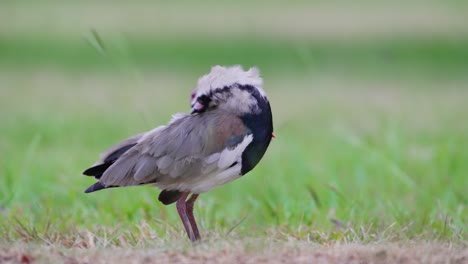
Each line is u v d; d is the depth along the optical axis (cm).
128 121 1853
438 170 1378
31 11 3597
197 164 885
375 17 3478
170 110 1853
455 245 876
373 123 1800
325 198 1186
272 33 3173
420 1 3853
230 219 1084
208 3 3850
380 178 1338
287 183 1303
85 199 1147
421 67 2695
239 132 890
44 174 1309
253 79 917
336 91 2286
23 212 1088
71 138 1688
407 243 882
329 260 795
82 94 2228
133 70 1684
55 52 2883
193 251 823
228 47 2956
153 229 978
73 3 3809
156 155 885
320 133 1745
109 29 3180
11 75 2555
